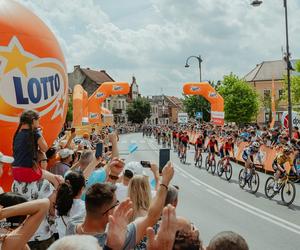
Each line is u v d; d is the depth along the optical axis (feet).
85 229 9.40
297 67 162.91
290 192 36.29
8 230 9.60
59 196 13.07
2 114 21.31
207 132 101.91
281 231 26.89
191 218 30.83
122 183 16.75
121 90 94.63
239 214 32.42
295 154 49.01
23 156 15.48
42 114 22.95
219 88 225.97
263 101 254.27
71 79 285.23
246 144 72.38
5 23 21.75
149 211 9.27
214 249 7.42
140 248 10.86
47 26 24.94
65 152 21.50
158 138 143.33
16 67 21.74
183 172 62.59
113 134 17.89
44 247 13.73
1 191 13.91
